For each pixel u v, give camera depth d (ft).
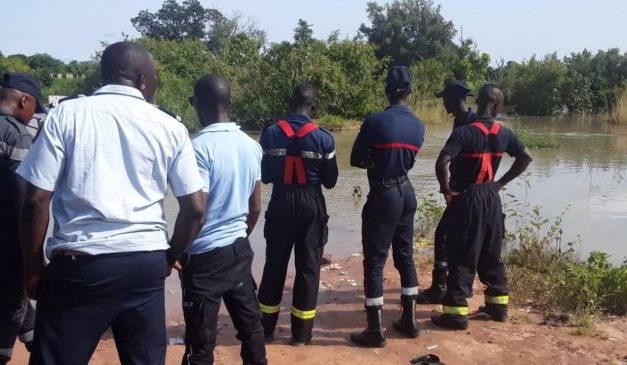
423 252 23.95
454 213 16.28
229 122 12.42
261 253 24.00
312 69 81.56
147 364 9.27
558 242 25.54
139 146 8.80
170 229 27.20
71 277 8.52
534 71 127.34
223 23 200.64
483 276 17.19
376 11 154.10
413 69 116.37
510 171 16.79
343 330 16.48
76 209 8.56
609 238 26.58
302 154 14.47
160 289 9.28
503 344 15.57
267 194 36.01
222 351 14.83
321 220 14.88
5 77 12.42
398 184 15.34
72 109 8.63
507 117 120.47
